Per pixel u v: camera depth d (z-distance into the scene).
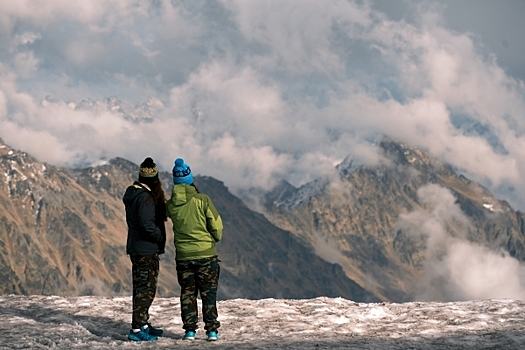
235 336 14.97
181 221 14.23
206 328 14.20
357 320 17.03
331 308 18.62
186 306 14.34
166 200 14.58
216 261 14.42
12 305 18.83
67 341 13.55
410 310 18.22
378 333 15.30
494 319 16.56
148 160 14.47
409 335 14.87
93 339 14.16
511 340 13.55
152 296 14.55
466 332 15.12
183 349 12.84
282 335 15.06
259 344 13.35
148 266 14.48
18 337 13.93
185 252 14.26
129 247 14.56
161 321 16.97
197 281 14.37
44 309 18.27
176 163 14.52
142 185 14.40
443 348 13.24
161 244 14.64
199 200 14.21
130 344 13.57
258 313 17.80
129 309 18.48
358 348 13.01
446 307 18.44
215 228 14.24
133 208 14.39
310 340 14.09
